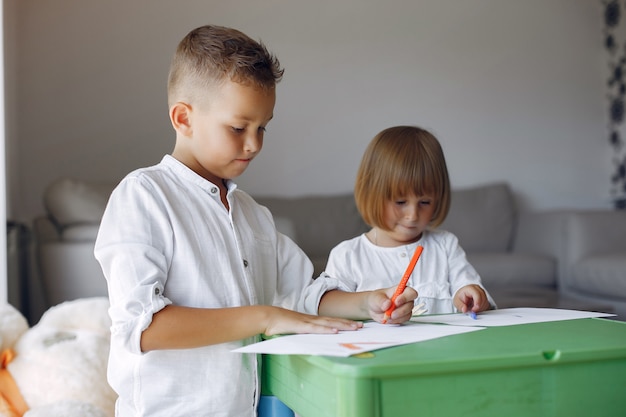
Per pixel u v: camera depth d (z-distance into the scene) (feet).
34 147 11.76
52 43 11.87
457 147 13.79
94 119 12.03
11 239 9.62
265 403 3.46
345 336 2.88
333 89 13.20
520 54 14.15
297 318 3.09
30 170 11.73
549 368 2.53
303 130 13.07
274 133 12.96
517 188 14.08
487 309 3.92
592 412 2.58
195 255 3.39
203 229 3.47
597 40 14.55
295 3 13.03
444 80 13.73
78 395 4.96
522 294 9.84
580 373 2.56
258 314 3.12
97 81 12.06
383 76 13.44
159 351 3.26
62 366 5.06
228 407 3.30
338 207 12.28
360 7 13.34
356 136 13.29
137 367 3.27
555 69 14.34
